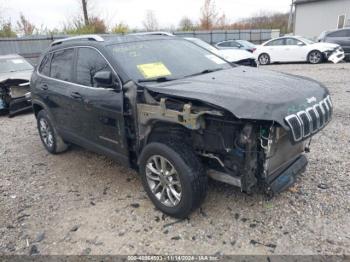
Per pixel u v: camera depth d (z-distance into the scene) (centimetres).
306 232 299
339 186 369
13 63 954
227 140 288
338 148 476
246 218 324
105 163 486
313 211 327
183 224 323
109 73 346
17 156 548
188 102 296
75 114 428
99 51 384
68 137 475
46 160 519
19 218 356
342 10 2572
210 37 2469
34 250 303
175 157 305
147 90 325
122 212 352
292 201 345
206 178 315
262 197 355
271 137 278
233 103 271
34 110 547
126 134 358
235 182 300
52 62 486
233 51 1216
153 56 391
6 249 307
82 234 321
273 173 312
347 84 954
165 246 296
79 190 410
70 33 1998
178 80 352
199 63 412
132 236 312
